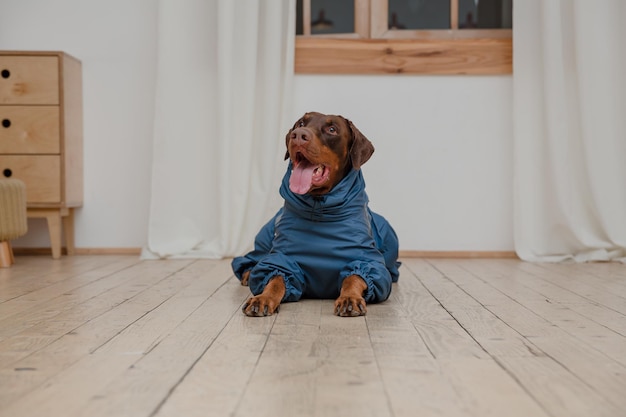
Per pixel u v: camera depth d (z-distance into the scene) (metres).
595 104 2.60
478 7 2.81
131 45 2.80
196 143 2.71
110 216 2.83
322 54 2.73
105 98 2.81
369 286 1.59
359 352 1.15
